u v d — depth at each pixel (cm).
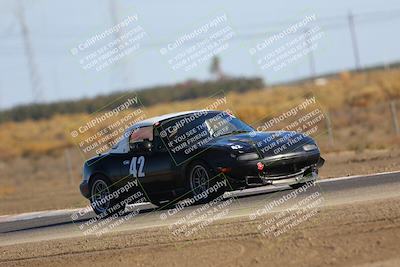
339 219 3694
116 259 3628
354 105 18875
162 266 3366
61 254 4003
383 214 3634
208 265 3272
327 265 3048
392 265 2927
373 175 5553
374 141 11094
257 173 4672
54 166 15638
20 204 8488
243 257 3309
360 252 3131
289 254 3247
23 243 4641
